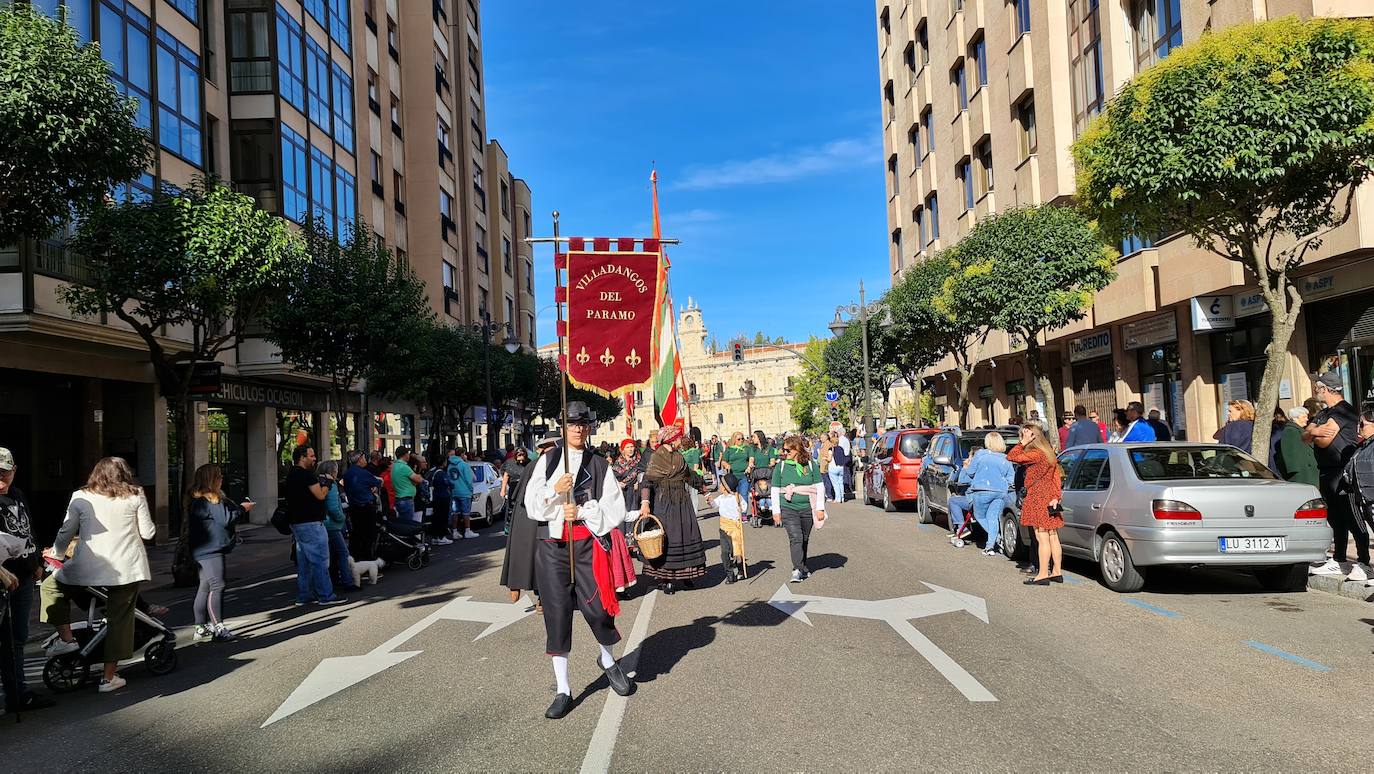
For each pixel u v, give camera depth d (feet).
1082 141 37.99
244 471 78.64
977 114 93.50
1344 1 43.24
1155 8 60.64
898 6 127.24
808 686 19.06
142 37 57.52
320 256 58.90
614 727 16.69
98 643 22.76
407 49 120.78
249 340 71.36
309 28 79.92
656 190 26.99
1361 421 25.05
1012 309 55.31
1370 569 28.07
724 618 27.07
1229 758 14.14
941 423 137.49
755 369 352.08
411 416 115.55
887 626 24.94
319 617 31.81
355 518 40.27
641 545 28.78
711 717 17.07
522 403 137.39
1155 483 28.12
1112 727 15.78
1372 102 30.04
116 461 23.02
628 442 39.01
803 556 33.42
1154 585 30.37
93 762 16.49
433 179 119.55
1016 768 13.93
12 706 20.12
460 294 134.21
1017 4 83.35
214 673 23.73
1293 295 33.86
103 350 56.08
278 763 15.70
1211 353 61.26
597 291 20.99
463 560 46.47
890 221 136.87
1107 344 75.41
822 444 74.59
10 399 56.29
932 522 54.34
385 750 16.06
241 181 71.51
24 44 29.78
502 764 14.93
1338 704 16.74
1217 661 20.15
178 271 38.58
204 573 28.37
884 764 14.28
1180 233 58.23
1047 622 24.85
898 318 78.33
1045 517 31.04
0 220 32.53
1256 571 30.17
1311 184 33.55
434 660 23.40
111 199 40.14
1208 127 31.09
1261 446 32.94
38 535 57.11
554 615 18.10
